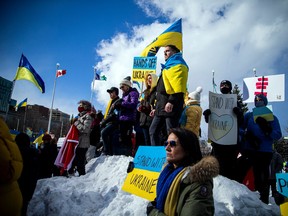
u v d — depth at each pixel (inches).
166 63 170.6
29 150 154.8
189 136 84.0
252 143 180.5
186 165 81.0
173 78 160.2
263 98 192.2
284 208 132.3
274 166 267.7
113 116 245.6
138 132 273.1
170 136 86.3
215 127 174.7
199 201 67.7
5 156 80.0
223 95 179.3
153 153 151.1
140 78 298.8
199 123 179.5
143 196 137.4
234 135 173.5
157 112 173.9
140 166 156.0
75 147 225.9
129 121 238.5
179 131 85.4
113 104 247.4
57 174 312.2
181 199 72.1
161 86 175.0
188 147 82.7
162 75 173.0
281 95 290.7
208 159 72.3
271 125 177.6
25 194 147.8
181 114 174.1
